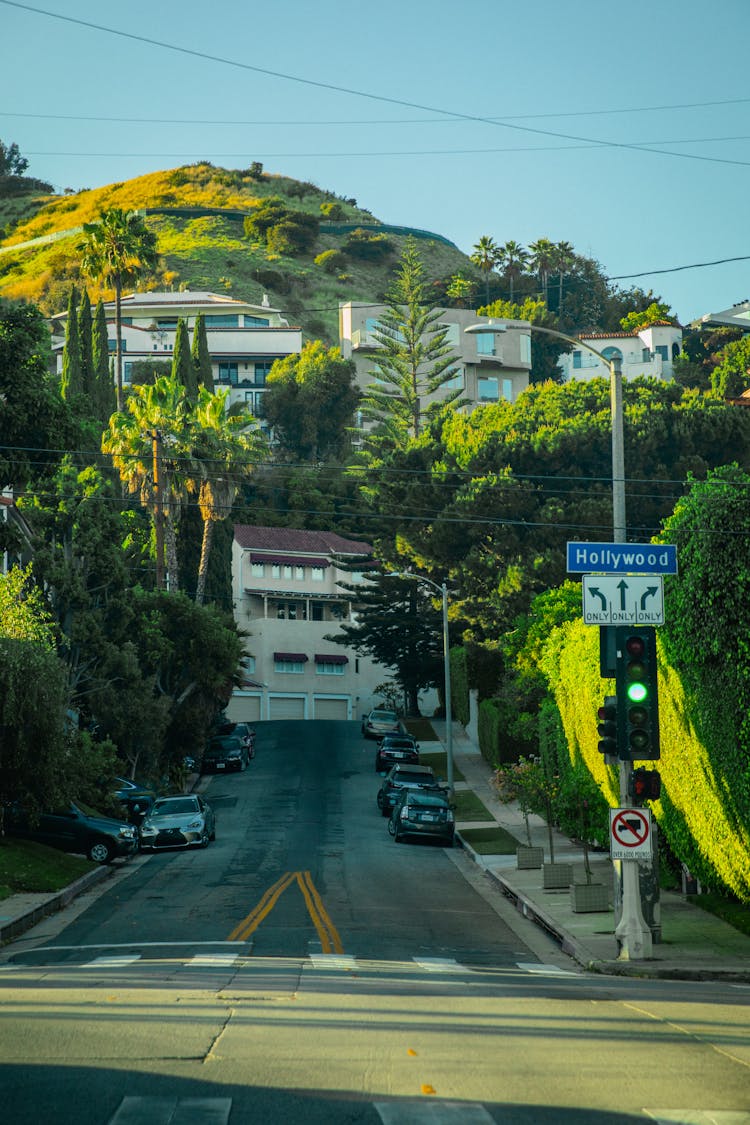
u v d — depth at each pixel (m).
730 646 21.86
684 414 63.25
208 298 152.50
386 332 108.31
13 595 41.62
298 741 78.44
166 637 57.19
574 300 182.62
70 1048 11.31
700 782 24.75
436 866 38.25
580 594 50.69
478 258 185.38
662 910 27.36
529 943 24.81
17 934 25.55
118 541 56.16
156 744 53.81
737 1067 10.84
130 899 30.58
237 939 23.20
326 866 36.75
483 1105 9.35
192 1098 9.45
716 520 22.08
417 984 17.02
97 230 91.31
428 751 71.44
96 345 92.69
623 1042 12.03
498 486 62.12
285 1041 11.83
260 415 126.38
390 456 74.00
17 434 34.28
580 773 37.34
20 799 36.00
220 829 47.53
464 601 65.31
